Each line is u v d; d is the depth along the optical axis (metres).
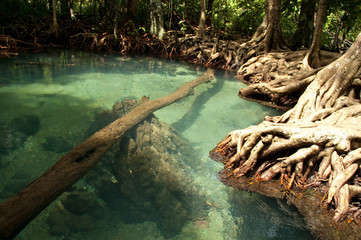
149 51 13.55
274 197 3.38
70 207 3.04
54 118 5.11
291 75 7.76
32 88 6.45
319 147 3.57
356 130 3.58
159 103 5.51
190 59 12.87
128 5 14.66
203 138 4.92
